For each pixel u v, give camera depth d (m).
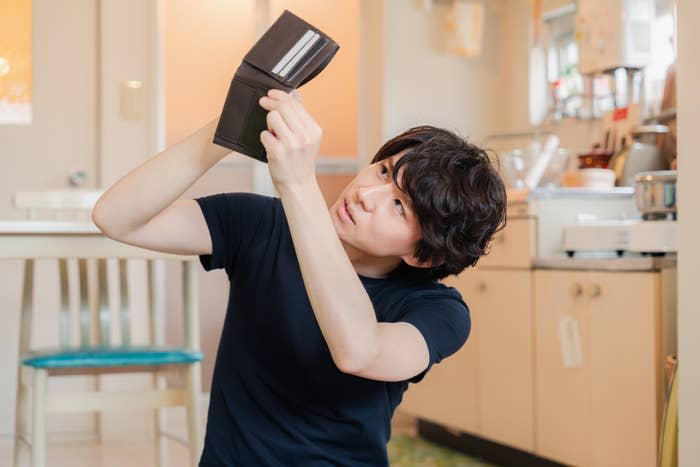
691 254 1.78
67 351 2.30
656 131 3.17
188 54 3.82
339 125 4.16
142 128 3.71
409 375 0.97
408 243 1.07
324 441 1.10
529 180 3.36
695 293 1.78
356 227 1.06
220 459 1.12
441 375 3.46
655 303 2.47
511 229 3.08
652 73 3.37
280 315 1.09
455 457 3.37
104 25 3.66
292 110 0.90
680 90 1.80
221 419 1.13
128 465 3.26
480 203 1.06
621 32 3.29
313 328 1.08
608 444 2.62
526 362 2.99
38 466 2.04
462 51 4.12
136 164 3.70
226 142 0.95
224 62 3.87
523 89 4.16
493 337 3.15
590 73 3.47
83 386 3.69
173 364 2.20
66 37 3.67
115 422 3.69
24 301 2.35
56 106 3.66
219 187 3.97
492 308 3.16
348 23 4.15
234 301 1.15
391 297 1.12
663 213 2.60
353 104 4.18
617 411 2.59
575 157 3.77
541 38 4.05
